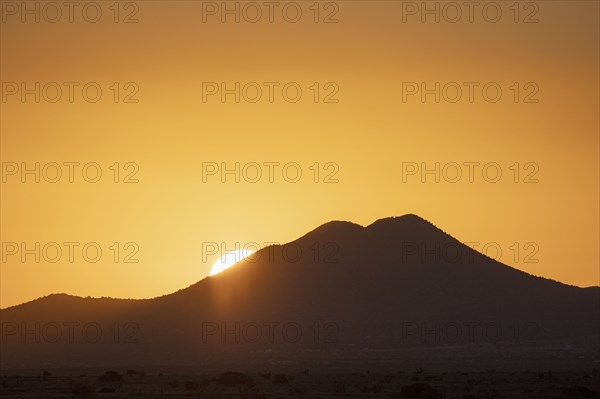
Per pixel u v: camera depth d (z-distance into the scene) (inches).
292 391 6318.9
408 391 5930.1
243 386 6756.9
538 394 6156.5
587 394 6161.4
